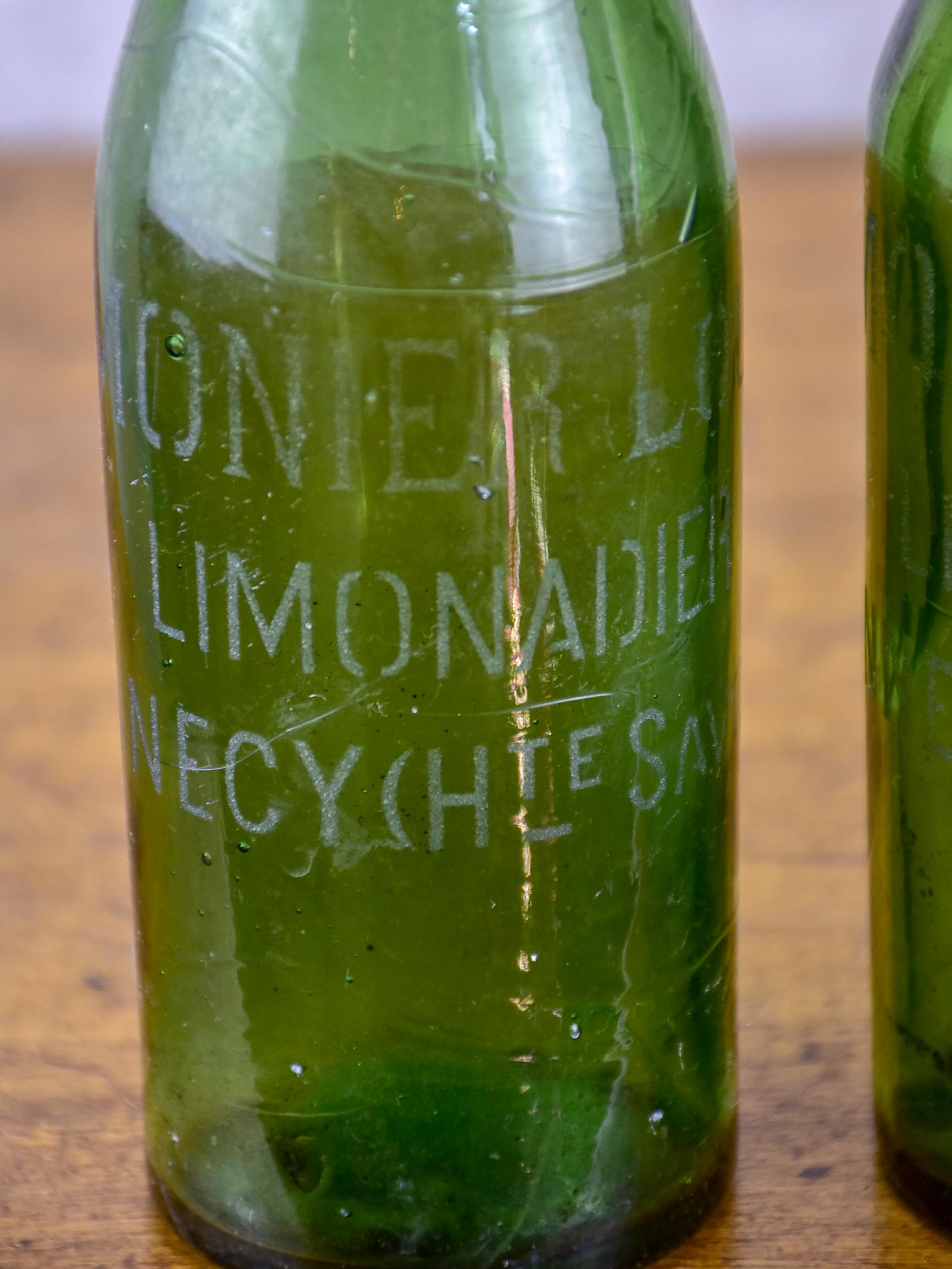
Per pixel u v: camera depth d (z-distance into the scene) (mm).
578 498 360
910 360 372
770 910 457
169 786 376
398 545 357
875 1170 401
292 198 351
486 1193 374
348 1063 373
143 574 372
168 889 380
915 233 369
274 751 365
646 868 375
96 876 470
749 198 750
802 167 778
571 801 367
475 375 354
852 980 439
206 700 368
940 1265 383
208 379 358
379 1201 374
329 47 351
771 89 922
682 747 376
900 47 378
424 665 360
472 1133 372
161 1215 395
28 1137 411
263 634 362
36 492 600
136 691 378
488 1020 371
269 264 352
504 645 360
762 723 511
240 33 355
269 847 369
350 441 355
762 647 538
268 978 373
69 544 579
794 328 668
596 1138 376
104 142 373
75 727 514
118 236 365
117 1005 438
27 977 444
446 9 351
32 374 658
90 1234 392
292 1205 377
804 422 626
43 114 945
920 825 384
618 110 360
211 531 362
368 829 365
